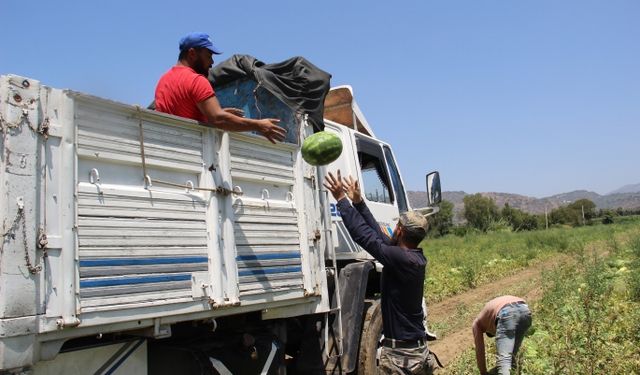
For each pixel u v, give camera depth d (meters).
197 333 4.73
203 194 4.27
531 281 18.03
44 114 3.31
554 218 103.25
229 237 4.39
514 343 6.09
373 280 7.43
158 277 3.80
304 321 5.84
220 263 4.27
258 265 4.66
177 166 4.09
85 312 3.35
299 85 5.80
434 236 75.19
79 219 3.41
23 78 3.23
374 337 6.42
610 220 94.56
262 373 4.93
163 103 4.78
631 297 11.41
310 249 5.33
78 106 3.50
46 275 3.20
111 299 3.50
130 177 3.80
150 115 3.91
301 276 5.17
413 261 4.62
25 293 3.09
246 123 4.44
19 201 3.12
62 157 3.37
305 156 4.91
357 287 6.17
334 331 5.80
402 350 4.68
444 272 21.33
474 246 38.47
